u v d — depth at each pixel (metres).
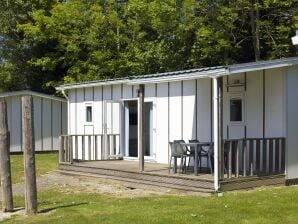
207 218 8.53
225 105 14.05
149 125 16.58
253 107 13.40
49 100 25.97
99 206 9.97
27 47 31.47
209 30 22.23
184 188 11.98
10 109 24.70
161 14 23.69
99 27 27.42
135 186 13.27
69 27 28.45
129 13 27.55
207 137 14.52
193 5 22.67
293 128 12.87
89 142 17.70
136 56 26.39
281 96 12.76
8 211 9.77
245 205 9.55
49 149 25.95
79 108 19.91
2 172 9.77
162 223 8.27
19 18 31.19
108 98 18.39
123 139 17.86
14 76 31.91
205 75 11.76
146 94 16.64
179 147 12.73
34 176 9.38
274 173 12.55
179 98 15.41
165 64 25.50
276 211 8.99
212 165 13.58
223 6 22.22
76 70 27.95
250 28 23.86
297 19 21.50
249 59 24.38
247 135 13.53
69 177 15.47
